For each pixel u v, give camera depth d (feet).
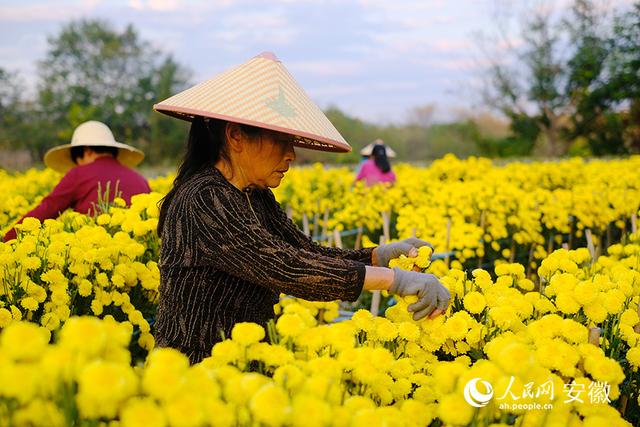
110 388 4.08
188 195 6.92
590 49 103.45
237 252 6.62
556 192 24.88
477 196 22.34
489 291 8.54
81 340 4.32
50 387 4.51
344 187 36.99
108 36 173.47
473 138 125.18
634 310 8.91
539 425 5.42
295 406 4.59
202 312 7.00
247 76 7.20
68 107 165.89
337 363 5.62
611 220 23.84
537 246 21.71
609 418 5.90
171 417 4.30
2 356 4.33
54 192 15.90
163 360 4.46
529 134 117.91
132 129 168.14
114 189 16.16
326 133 7.14
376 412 5.11
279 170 7.33
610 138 101.81
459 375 5.71
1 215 22.34
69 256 10.60
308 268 6.54
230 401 4.91
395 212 28.40
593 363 6.22
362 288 6.68
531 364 5.29
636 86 99.09
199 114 6.89
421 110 159.43
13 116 156.15
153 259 12.47
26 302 9.01
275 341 6.11
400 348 7.34
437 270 13.89
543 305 8.17
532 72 113.29
